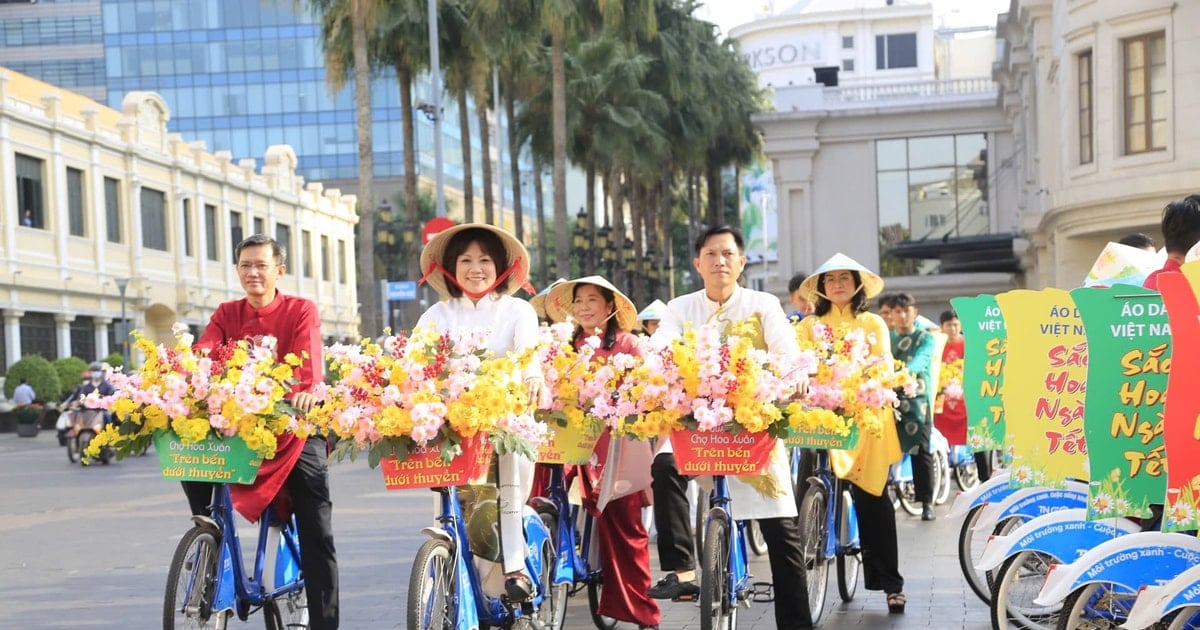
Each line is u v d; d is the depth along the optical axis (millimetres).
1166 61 25297
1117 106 26141
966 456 15898
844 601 8664
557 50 34156
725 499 6844
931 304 44281
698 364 6367
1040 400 6102
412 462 5910
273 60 75812
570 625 8234
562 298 8406
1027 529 6367
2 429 39094
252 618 8648
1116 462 5293
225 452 6254
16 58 73312
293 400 6312
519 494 6449
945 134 45406
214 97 75438
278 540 6770
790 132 46094
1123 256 6801
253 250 6859
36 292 40000
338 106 76938
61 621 8703
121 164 45031
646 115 43562
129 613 8938
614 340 8172
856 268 8453
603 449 7801
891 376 6883
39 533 14047
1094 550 5609
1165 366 5191
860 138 45938
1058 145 30578
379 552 11594
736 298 7332
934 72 104312
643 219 53719
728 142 54406
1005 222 45000
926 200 45625
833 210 46156
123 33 73938
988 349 7070
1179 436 4922
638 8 35562
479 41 36031
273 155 56969
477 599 6328
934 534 12062
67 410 26406
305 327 6852
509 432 6020
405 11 35906
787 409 6410
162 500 17625
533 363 6293
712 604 6531
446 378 5914
